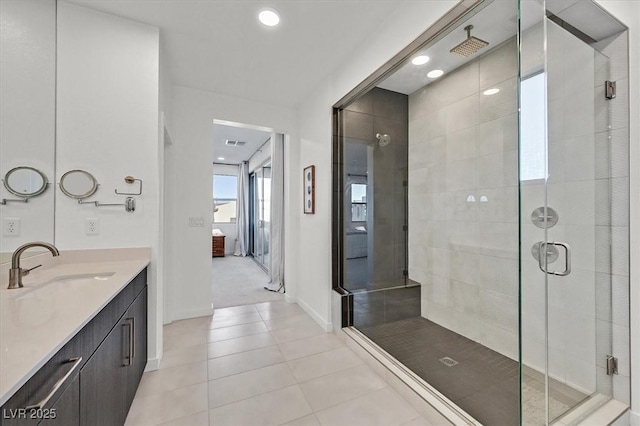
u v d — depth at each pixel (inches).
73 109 74.5
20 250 53.2
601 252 62.2
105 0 73.5
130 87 80.0
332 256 110.2
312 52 97.5
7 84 63.7
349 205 112.3
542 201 56.8
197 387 73.5
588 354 62.3
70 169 74.1
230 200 319.3
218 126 179.9
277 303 143.8
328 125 111.9
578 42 61.4
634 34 59.2
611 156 61.1
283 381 76.8
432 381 72.0
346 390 73.3
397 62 80.9
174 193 119.7
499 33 72.4
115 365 53.1
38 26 69.9
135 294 68.0
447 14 62.0
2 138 62.7
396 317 110.1
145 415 63.0
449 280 101.3
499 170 85.5
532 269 55.6
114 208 78.0
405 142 118.6
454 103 98.0
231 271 223.1
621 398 60.7
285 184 151.3
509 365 79.4
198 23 82.4
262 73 111.5
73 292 49.5
